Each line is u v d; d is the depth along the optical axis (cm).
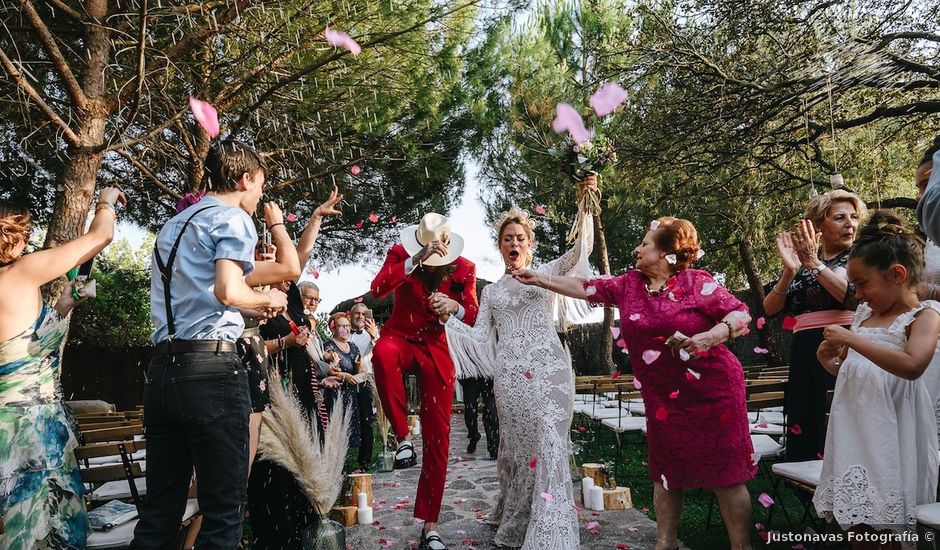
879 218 272
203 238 214
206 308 214
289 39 617
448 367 351
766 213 1195
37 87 644
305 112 747
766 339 1396
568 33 1227
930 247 278
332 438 307
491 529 373
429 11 708
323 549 288
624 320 281
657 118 1005
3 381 225
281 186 746
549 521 291
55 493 232
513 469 334
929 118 1005
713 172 1048
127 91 577
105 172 797
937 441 227
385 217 1041
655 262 281
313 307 503
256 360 305
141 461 386
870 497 214
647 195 1269
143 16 498
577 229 334
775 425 470
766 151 1043
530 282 306
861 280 230
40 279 230
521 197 1241
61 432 238
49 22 630
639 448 675
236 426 211
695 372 260
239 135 762
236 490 210
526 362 319
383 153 866
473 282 376
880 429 215
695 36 912
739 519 262
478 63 974
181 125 664
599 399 868
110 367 1452
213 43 643
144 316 1775
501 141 1145
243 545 350
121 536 245
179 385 207
